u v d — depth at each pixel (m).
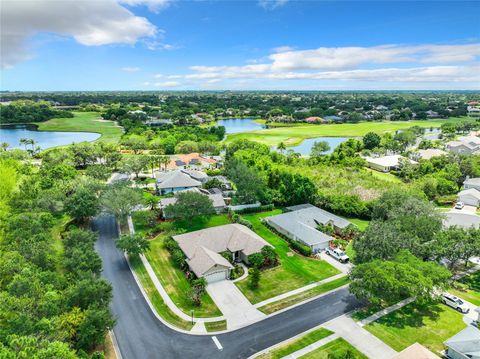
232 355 35.31
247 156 117.88
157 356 35.12
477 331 35.59
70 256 45.09
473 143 144.12
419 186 86.94
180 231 61.69
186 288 47.28
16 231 48.59
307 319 41.03
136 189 77.88
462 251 47.22
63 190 75.25
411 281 39.22
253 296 45.81
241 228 61.81
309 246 58.59
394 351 35.62
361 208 73.38
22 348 23.66
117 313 41.88
